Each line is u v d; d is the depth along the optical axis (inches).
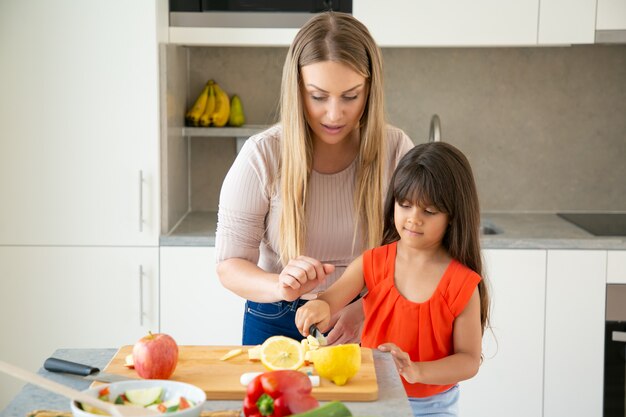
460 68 146.8
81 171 125.1
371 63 75.9
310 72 73.6
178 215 137.9
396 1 128.2
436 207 71.5
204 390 57.3
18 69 123.6
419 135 148.3
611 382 126.2
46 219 126.1
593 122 147.6
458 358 71.2
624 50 145.9
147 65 123.1
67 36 122.8
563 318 125.3
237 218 82.3
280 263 86.5
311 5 128.6
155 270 126.4
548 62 146.3
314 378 58.5
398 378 61.7
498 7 128.3
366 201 81.3
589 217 144.4
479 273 75.3
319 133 77.1
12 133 124.7
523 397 127.0
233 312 127.0
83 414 48.6
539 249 124.5
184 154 143.6
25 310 127.8
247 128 137.4
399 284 74.6
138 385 53.3
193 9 128.7
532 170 148.8
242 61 146.6
